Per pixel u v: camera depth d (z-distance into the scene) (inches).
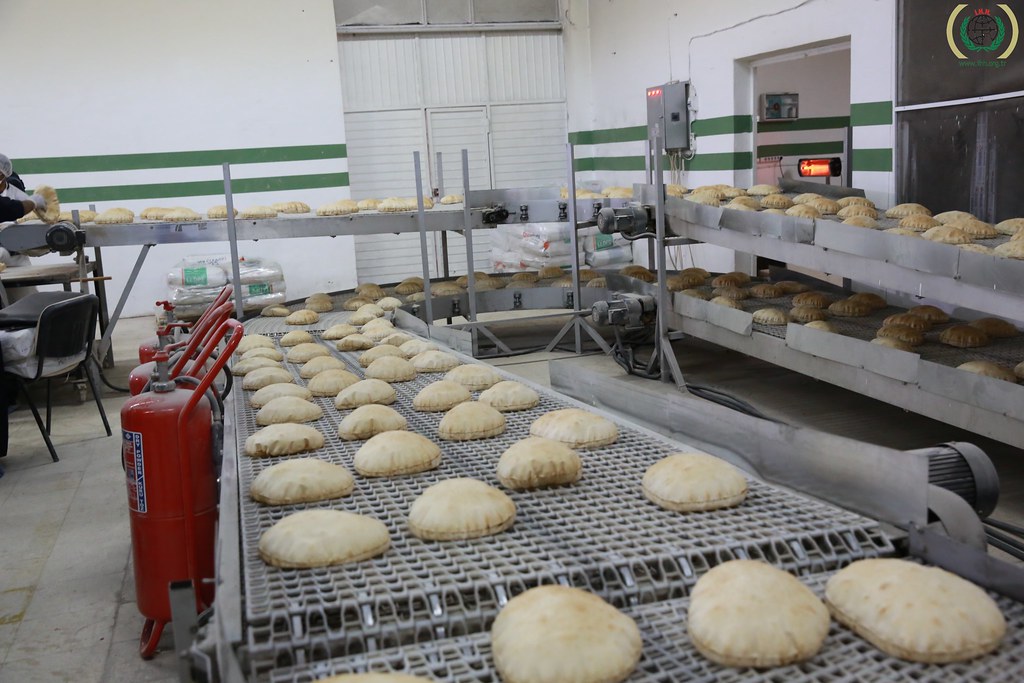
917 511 52.5
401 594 46.1
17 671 87.6
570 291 225.0
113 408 197.5
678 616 47.0
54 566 113.6
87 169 309.4
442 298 220.7
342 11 332.5
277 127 323.3
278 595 46.6
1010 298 100.3
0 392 148.8
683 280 208.1
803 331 141.9
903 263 114.5
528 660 40.6
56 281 203.6
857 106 210.1
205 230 197.6
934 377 113.9
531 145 360.8
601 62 346.0
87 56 302.7
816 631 42.2
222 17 312.5
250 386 105.6
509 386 90.0
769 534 53.0
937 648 40.4
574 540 53.7
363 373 115.8
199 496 85.5
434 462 70.1
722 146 270.4
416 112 346.0
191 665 45.3
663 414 81.3
